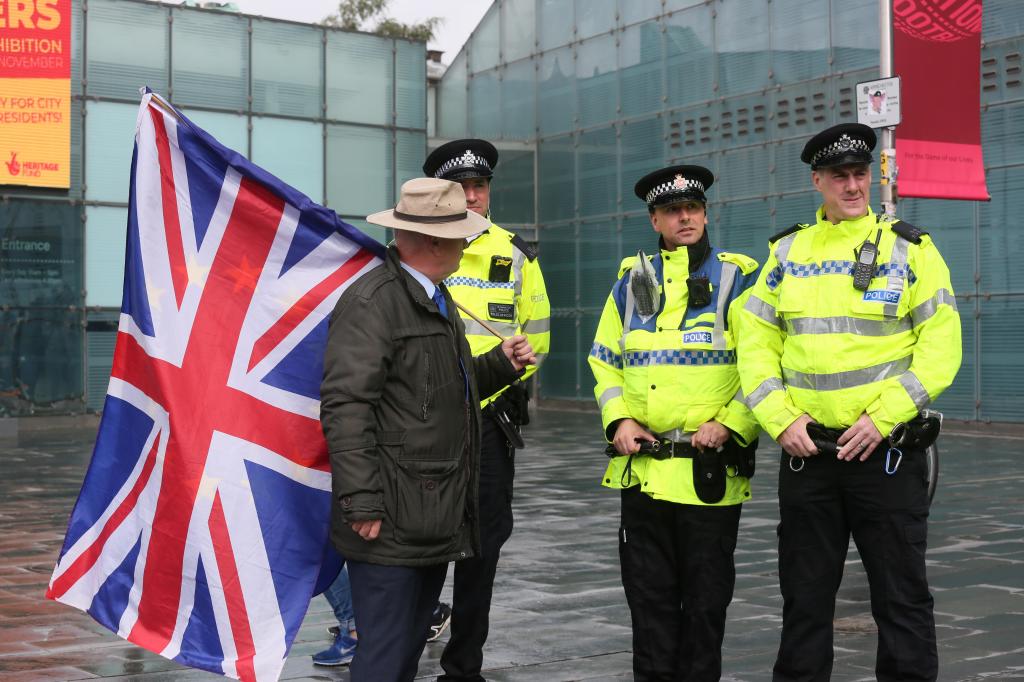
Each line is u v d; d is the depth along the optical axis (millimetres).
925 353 4160
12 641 5820
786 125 20766
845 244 4293
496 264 5211
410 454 3650
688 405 4449
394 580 3637
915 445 4172
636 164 23797
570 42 25172
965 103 10789
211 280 4102
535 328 5434
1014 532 8867
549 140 25828
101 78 21812
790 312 4312
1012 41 17500
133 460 4090
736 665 5254
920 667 4184
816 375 4238
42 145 21422
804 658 4363
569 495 11430
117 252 22109
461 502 3730
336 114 23688
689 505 4453
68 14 21469
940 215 18312
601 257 24750
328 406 3592
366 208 24016
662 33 23078
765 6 21031
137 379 4113
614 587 7027
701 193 4570
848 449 4145
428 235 3801
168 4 22266
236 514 3988
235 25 22797
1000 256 17656
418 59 24516
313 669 5316
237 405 4035
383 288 3709
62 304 21688
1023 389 17375
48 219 21547
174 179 4129
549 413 24250
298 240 4105
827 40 19984
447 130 28594
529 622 6137
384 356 3633
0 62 21172
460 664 4844
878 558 4219
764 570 7512
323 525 4020
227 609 3963
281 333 4066
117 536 4078
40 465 14812
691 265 4602
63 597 4094
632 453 4566
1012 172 17500
